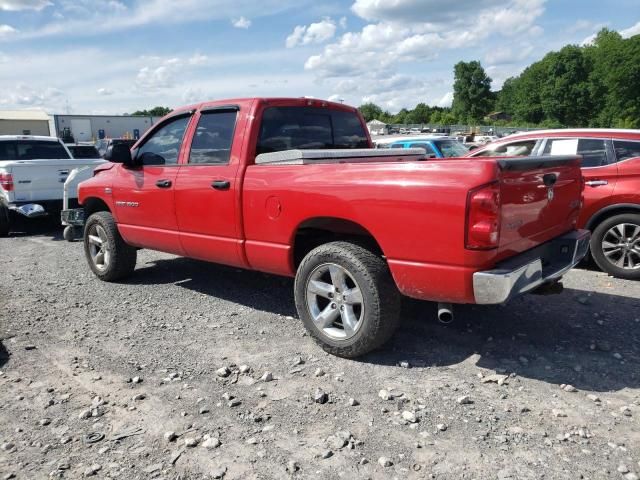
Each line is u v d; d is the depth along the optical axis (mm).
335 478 2736
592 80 97250
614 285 5957
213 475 2773
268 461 2883
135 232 5848
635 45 83312
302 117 5176
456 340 4426
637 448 2920
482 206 3320
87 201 6621
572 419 3219
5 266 7605
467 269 3443
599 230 6324
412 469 2789
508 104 145000
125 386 3748
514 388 3617
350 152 4645
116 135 54188
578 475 2705
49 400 3559
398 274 3742
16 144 11750
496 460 2842
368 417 3287
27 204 9797
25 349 4426
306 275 4223
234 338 4594
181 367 4039
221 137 4910
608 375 3777
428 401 3461
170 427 3221
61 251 8703
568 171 4367
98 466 2848
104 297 5855
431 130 52656
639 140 6195
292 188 4227
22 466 2879
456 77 126250
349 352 4051
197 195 4996
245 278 6508
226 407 3438
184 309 5387
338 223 4188
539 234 4016
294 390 3645
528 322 4797
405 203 3619
